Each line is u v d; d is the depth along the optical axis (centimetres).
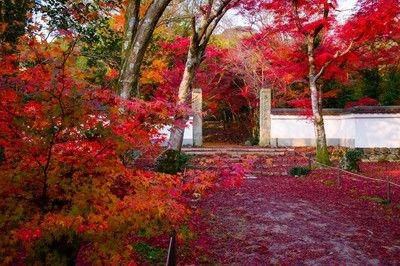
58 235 390
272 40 2467
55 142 405
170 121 560
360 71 2880
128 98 842
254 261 704
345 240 824
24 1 945
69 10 1054
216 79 3038
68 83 416
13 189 404
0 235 383
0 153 500
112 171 447
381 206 1115
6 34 905
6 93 388
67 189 418
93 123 416
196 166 1605
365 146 2247
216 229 871
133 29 915
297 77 2128
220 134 3609
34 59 540
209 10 1153
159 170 1162
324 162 1803
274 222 944
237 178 570
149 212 427
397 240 830
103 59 1253
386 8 1392
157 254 664
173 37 2528
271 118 2531
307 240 820
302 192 1301
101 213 401
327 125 2503
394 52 1925
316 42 2203
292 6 1688
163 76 2330
